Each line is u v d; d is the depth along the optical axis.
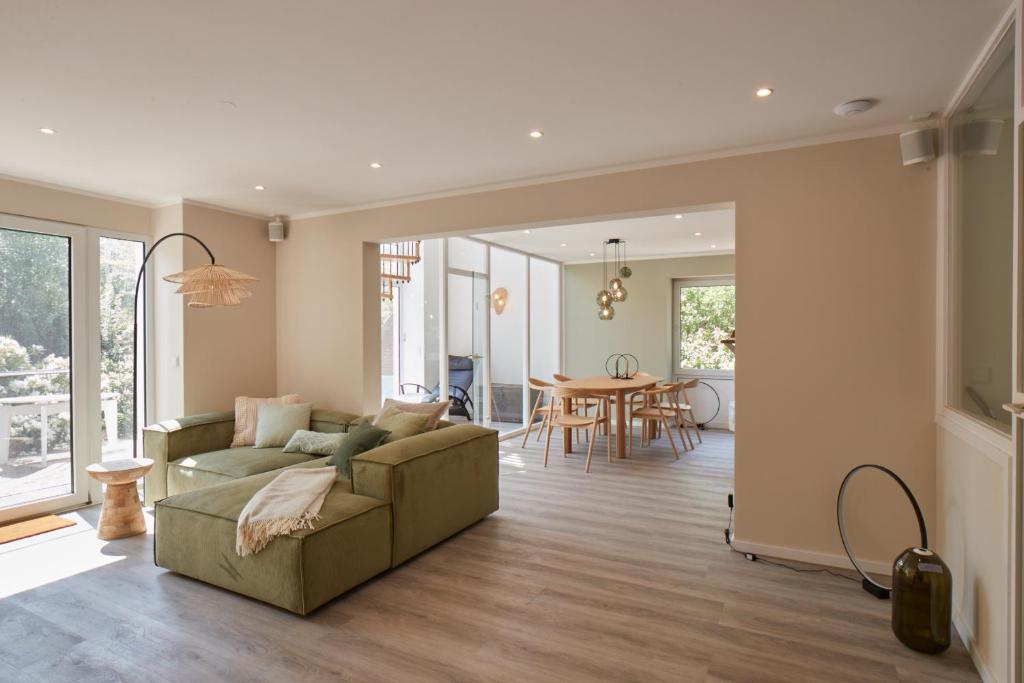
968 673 2.34
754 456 3.60
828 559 3.41
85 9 2.11
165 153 3.77
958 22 2.22
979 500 2.43
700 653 2.48
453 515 3.85
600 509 4.54
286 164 4.03
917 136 3.08
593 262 9.16
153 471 4.49
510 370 7.99
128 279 4.98
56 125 3.27
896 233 3.28
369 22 2.22
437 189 4.70
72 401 4.59
